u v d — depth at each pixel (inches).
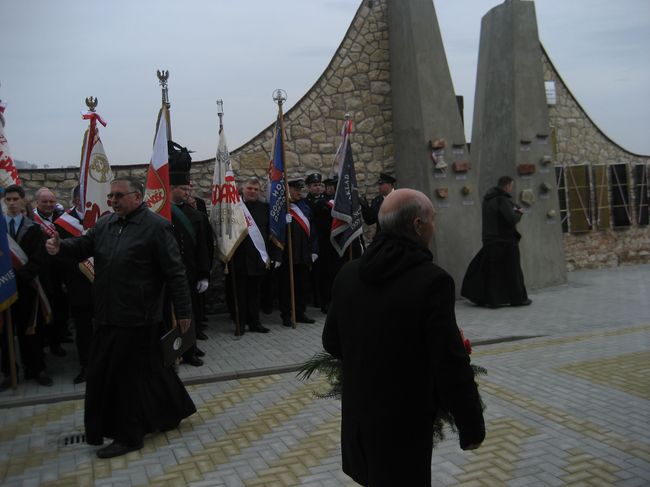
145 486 135.4
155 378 163.5
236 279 282.8
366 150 385.4
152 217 157.0
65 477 141.4
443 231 368.5
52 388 211.5
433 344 77.5
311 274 360.2
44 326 225.9
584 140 504.4
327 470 141.1
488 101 426.0
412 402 79.7
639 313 317.7
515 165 397.7
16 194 210.4
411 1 366.6
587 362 225.0
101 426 152.3
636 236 526.6
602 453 145.0
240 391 205.6
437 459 144.5
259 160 354.0
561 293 387.2
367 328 81.7
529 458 143.5
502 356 238.5
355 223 301.9
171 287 157.5
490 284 340.8
